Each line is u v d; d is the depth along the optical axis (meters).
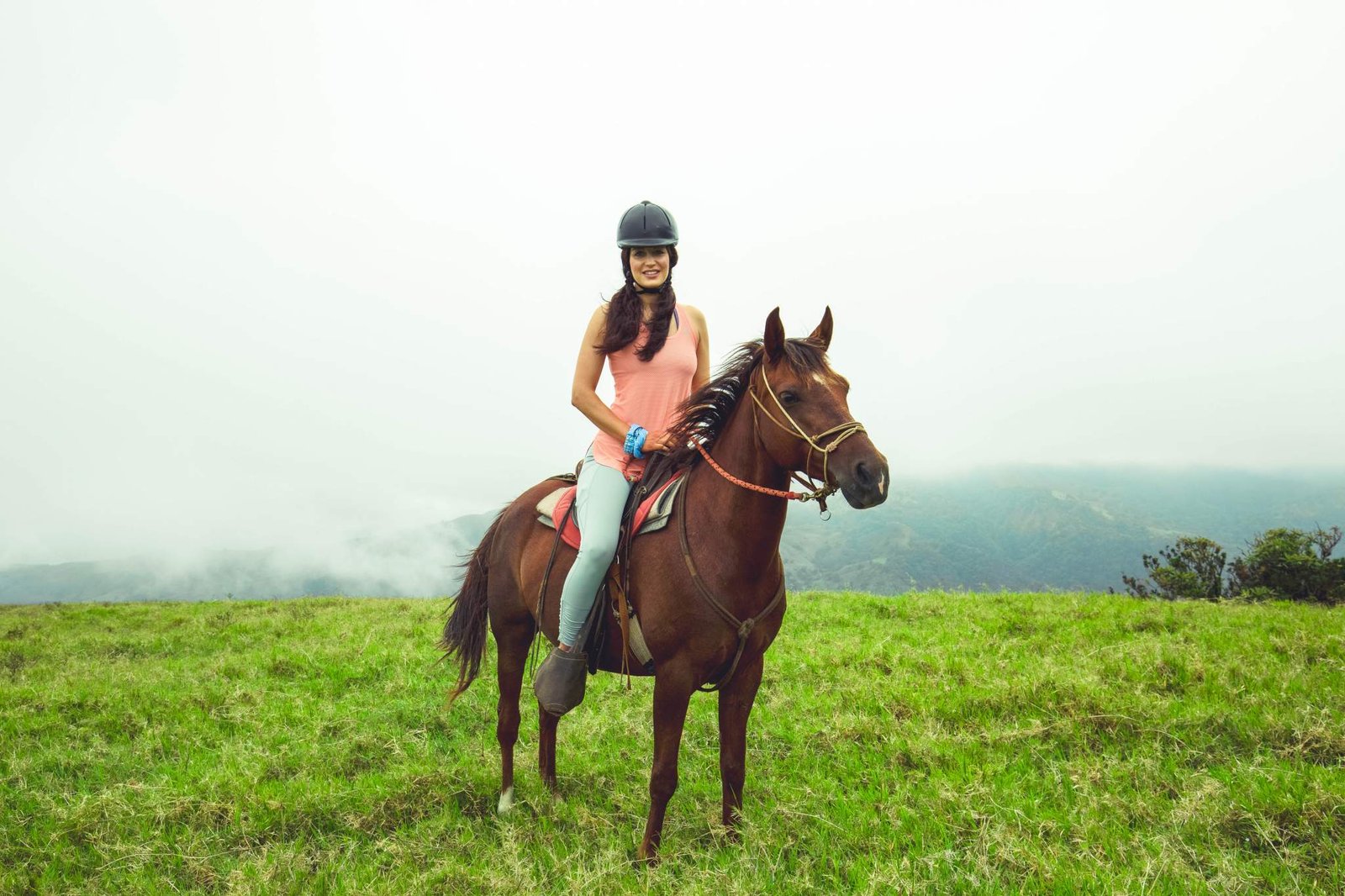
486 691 6.88
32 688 7.80
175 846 4.19
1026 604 9.90
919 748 4.80
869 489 3.16
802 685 6.54
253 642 10.20
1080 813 3.86
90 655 10.02
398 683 7.29
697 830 4.04
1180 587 18.41
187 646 10.29
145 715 6.81
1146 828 3.71
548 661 4.07
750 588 3.68
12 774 5.33
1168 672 5.93
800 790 4.43
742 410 3.74
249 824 4.41
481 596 5.12
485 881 3.57
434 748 5.70
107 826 4.42
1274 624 7.66
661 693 3.78
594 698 6.69
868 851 3.75
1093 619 8.63
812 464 3.39
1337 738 4.29
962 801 3.99
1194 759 4.45
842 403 3.43
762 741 5.39
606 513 3.95
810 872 3.56
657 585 3.78
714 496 3.76
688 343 4.15
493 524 5.18
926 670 6.73
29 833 4.50
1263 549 17.80
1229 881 3.10
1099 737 4.78
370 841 4.27
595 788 4.81
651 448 3.98
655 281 3.98
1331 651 6.25
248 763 5.34
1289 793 3.76
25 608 15.44
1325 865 3.25
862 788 4.53
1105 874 3.21
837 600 10.95
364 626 10.31
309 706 6.84
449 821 4.38
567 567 4.21
